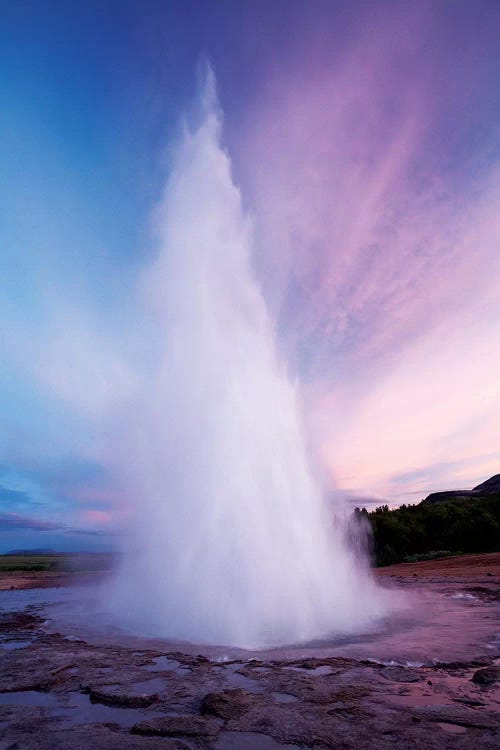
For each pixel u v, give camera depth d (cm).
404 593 1834
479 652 876
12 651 978
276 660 840
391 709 575
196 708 596
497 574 2477
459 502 5316
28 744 489
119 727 539
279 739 491
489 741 476
